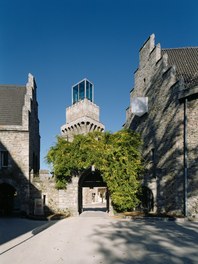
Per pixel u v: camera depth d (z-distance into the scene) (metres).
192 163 18.36
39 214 22.44
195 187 18.03
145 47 24.95
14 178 23.20
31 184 23.05
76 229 14.51
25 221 18.95
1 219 20.36
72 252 9.38
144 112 23.52
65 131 48.75
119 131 22.27
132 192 21.22
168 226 14.88
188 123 18.83
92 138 21.92
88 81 48.25
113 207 21.73
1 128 23.69
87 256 8.79
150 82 23.53
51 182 22.88
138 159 22.34
